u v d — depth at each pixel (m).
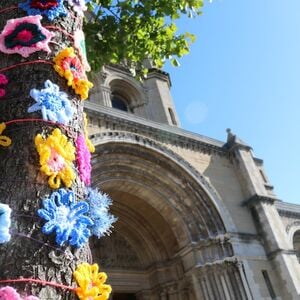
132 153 17.77
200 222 18.69
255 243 19.05
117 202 19.33
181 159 19.45
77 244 2.61
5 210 2.36
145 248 20.22
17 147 2.82
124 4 8.84
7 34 3.31
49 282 2.34
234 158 22.08
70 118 3.17
